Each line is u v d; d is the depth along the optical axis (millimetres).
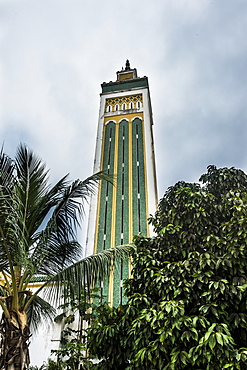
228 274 6863
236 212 7574
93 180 7770
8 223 6453
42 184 7527
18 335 6059
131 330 6996
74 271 6844
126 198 23453
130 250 8703
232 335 6312
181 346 6180
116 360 7387
